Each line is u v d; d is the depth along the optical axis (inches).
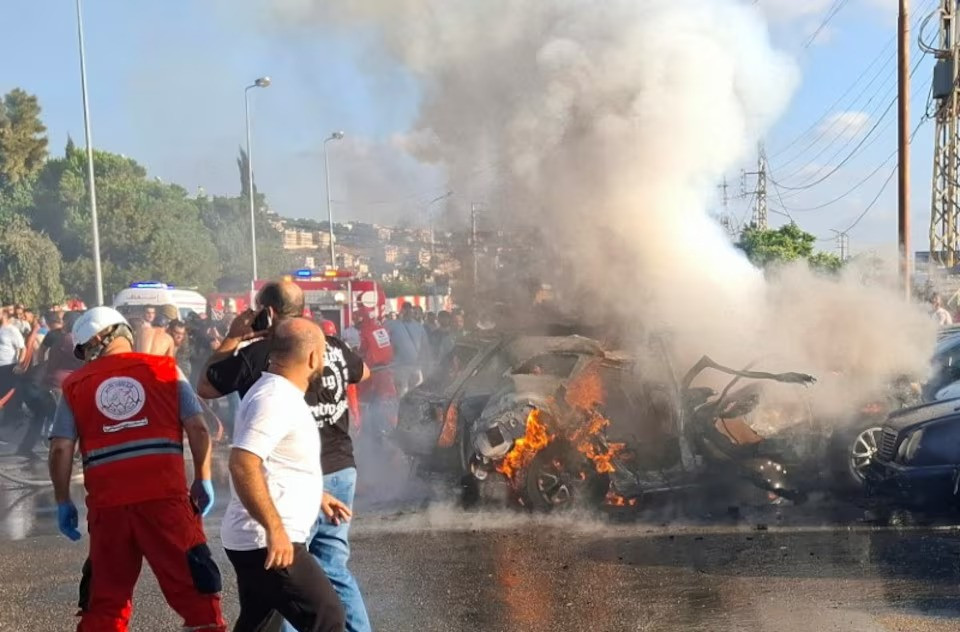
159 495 176.4
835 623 206.5
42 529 334.3
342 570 180.5
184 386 183.9
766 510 329.1
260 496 150.8
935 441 316.8
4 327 573.9
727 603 223.5
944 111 1136.2
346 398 191.0
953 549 267.3
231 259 1884.8
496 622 215.0
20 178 2482.8
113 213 1852.9
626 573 252.5
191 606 177.5
